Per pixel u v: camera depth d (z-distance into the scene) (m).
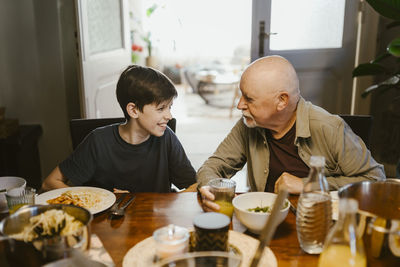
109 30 3.13
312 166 0.91
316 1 2.88
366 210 0.96
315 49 2.96
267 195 1.12
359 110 3.13
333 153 1.38
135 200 1.24
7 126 2.80
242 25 8.52
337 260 0.76
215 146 4.41
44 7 2.94
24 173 2.88
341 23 2.95
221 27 8.54
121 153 1.53
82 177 1.51
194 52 8.64
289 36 2.93
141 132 1.50
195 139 4.66
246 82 1.29
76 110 3.16
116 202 1.22
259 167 1.49
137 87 1.39
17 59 3.02
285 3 2.86
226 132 4.99
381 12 2.03
